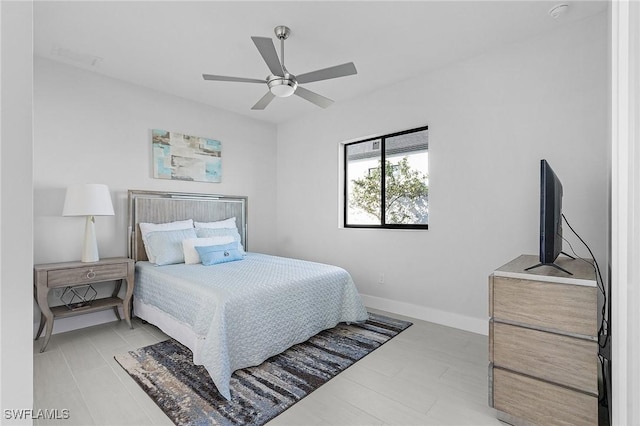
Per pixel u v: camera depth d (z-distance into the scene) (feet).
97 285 10.52
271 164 16.01
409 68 10.34
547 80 8.36
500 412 5.63
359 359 7.84
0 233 1.12
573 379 4.96
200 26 7.99
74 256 10.00
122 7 7.24
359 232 12.74
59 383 6.67
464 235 9.88
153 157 11.82
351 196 13.69
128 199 11.14
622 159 3.69
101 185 9.46
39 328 8.84
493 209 9.30
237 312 6.99
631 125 2.78
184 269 9.82
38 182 9.40
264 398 6.19
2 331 1.12
